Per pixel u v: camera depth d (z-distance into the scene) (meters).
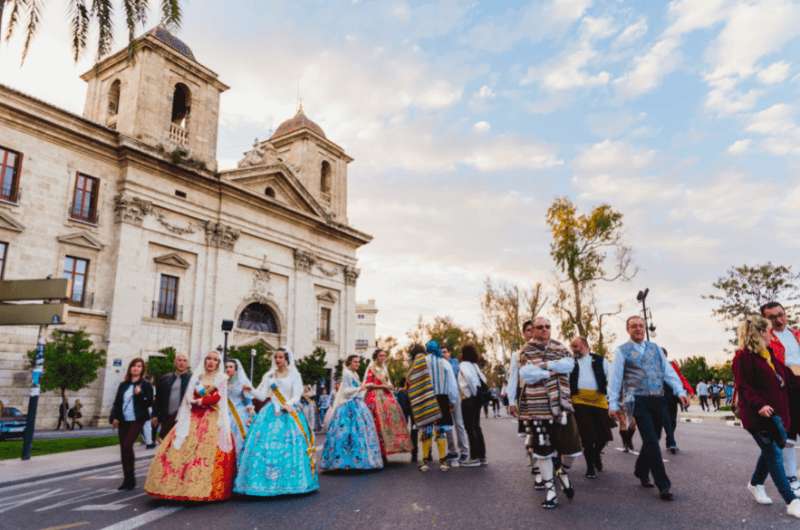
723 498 5.43
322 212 39.38
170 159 28.25
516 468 8.05
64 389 21.42
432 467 8.48
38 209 23.34
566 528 4.43
